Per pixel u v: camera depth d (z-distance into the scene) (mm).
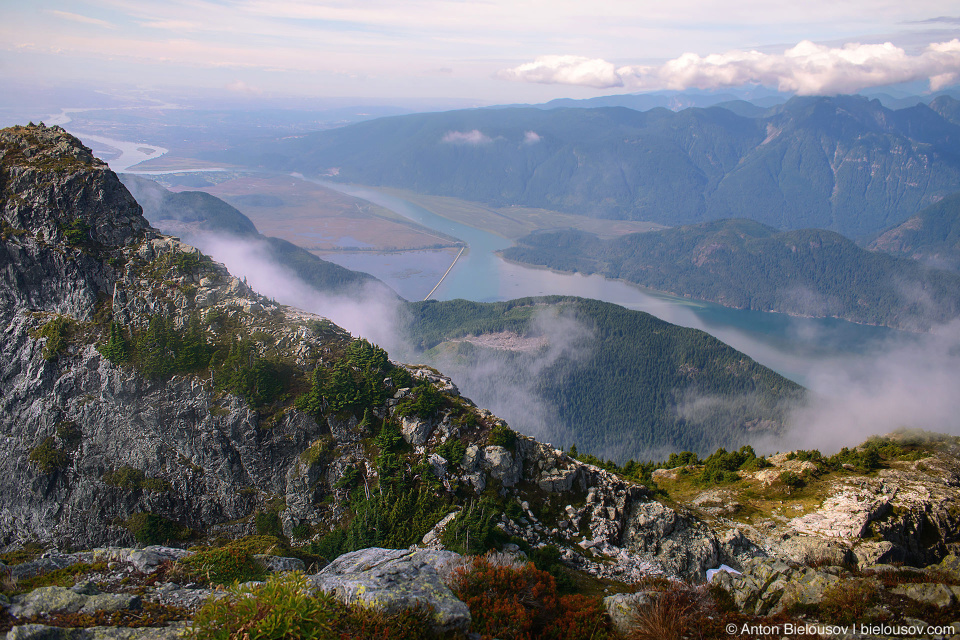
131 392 118688
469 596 37312
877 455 126438
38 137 153250
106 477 118438
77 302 132875
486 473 91688
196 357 119875
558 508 86250
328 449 108938
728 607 39719
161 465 117688
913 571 41219
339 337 129750
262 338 125250
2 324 135125
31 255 135250
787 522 101125
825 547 86500
